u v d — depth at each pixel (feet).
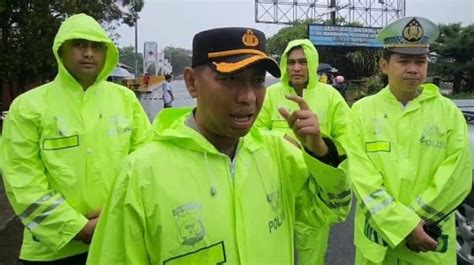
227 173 5.81
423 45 9.59
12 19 51.57
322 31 107.34
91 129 9.99
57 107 9.91
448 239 9.62
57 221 9.36
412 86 9.64
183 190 5.56
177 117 6.27
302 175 6.29
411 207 9.32
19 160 9.61
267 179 6.08
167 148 5.71
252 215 5.81
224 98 5.48
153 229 5.53
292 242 6.37
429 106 9.76
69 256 9.77
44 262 9.89
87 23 10.03
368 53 110.42
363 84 91.04
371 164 9.68
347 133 10.10
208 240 5.53
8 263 15.38
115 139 10.24
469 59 89.92
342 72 112.88
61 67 10.04
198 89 5.70
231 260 5.61
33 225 9.49
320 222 6.52
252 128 6.23
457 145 9.55
